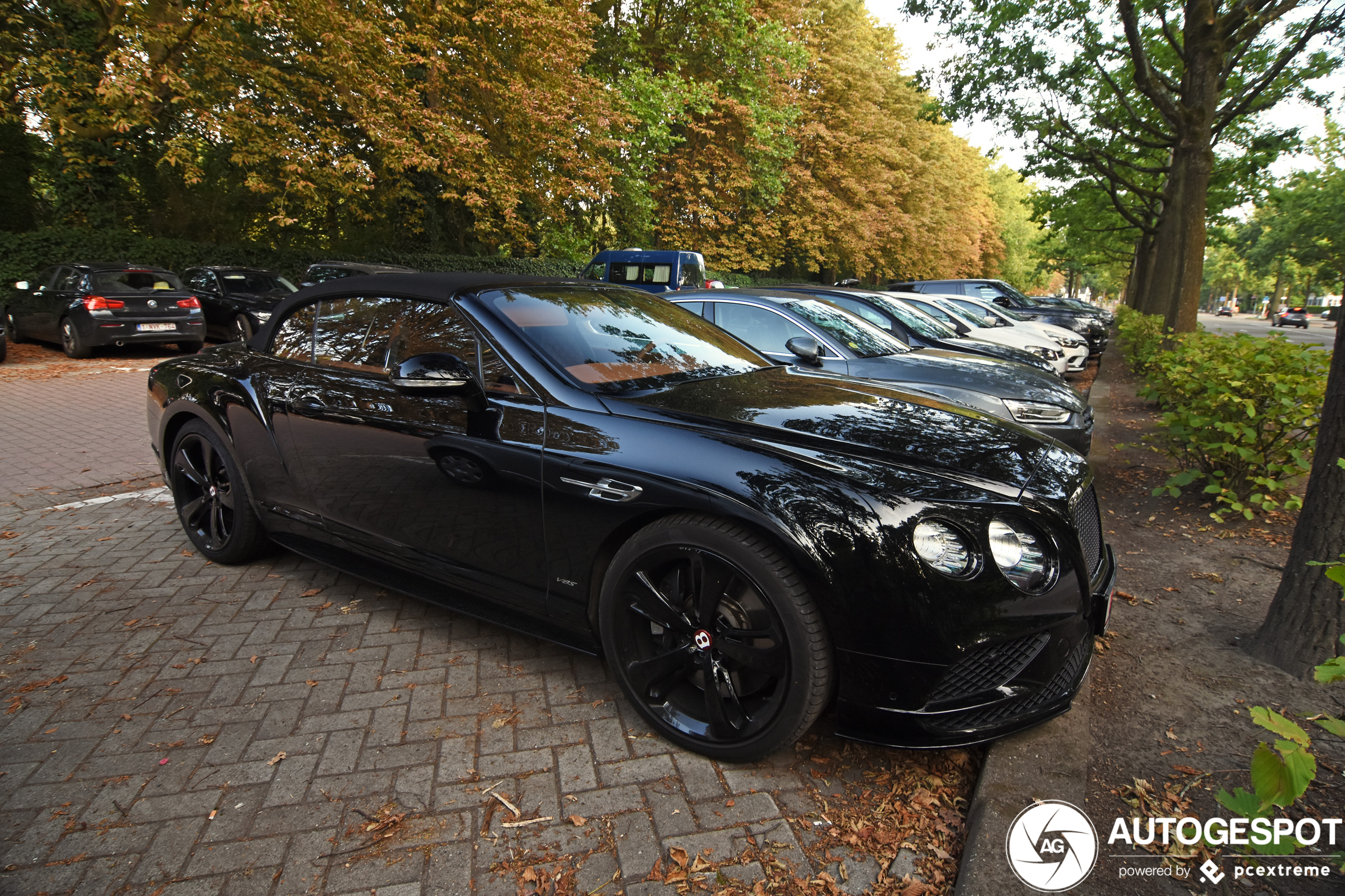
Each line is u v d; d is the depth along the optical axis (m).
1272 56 16.69
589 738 2.46
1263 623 2.98
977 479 2.24
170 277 12.36
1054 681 2.24
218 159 16.89
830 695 2.16
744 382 2.99
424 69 16.17
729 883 1.86
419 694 2.71
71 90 13.71
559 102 16.33
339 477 3.14
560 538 2.50
